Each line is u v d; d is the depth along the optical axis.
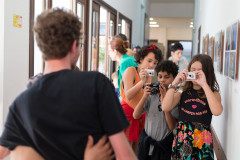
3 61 2.57
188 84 2.20
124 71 2.90
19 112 1.04
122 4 7.69
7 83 2.62
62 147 0.99
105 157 1.02
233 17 2.80
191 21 17.28
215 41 4.32
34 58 3.15
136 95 2.79
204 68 2.22
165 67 2.34
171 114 2.27
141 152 2.29
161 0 14.35
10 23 2.63
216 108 2.04
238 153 2.28
